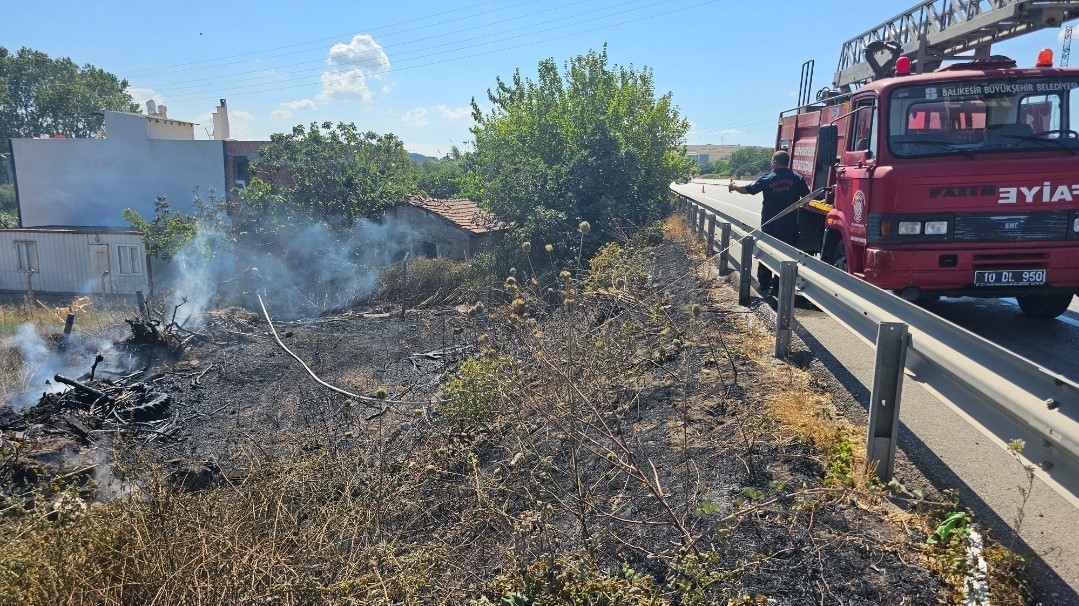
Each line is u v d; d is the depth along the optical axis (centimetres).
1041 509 387
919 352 405
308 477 536
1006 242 647
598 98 2148
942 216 653
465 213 2481
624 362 689
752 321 795
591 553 402
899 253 662
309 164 2261
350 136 2355
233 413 1031
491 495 518
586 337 694
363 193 2292
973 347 361
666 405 589
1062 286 649
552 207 1953
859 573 342
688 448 504
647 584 355
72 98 6806
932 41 955
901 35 1060
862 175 704
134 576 391
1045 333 741
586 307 830
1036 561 341
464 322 1165
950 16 922
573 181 2002
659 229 1711
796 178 938
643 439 537
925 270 659
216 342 1422
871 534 370
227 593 385
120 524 426
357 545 455
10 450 789
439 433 667
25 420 942
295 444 712
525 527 428
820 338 723
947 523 365
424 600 407
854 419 514
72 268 2861
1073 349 678
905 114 696
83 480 754
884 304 469
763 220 954
